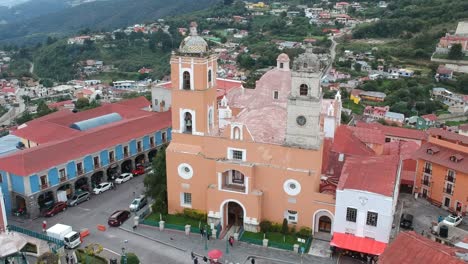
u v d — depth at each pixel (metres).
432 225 66.69
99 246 60.03
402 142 95.38
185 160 67.50
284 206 64.56
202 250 61.69
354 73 195.75
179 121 67.50
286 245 61.25
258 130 65.81
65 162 76.44
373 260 56.69
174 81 66.06
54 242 60.16
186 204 70.12
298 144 62.19
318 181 64.06
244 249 61.59
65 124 99.25
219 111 76.75
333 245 57.91
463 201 71.19
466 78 172.88
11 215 73.00
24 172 70.31
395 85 174.88
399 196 78.88
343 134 78.94
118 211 70.19
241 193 63.91
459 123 145.00
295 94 61.22
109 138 86.88
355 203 58.12
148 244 63.44
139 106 118.06
